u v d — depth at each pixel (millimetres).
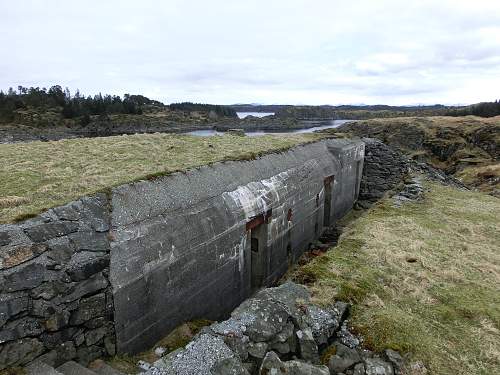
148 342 5691
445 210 12477
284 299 5871
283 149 11469
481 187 21953
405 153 33094
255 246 8977
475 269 8039
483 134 31578
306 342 5098
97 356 5004
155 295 5719
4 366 4137
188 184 7172
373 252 8469
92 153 10156
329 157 13766
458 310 6430
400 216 11531
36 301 4402
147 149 10844
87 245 4973
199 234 6574
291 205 10156
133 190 6160
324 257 8211
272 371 4398
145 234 5660
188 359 4406
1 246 4301
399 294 6816
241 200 7988
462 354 5285
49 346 4512
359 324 5695
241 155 9594
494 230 10609
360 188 17547
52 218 4965
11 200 5648
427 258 8398
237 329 4965
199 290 6672
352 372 4816
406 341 5312
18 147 11250
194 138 13820
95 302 4918
